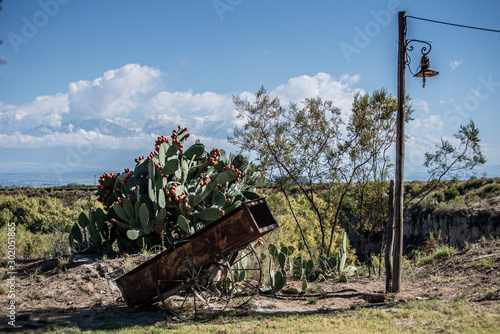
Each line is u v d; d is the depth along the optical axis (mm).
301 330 5625
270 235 11859
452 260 9977
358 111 11773
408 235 39344
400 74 7965
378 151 11820
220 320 6520
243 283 9000
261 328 5793
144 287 7023
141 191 9969
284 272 8594
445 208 36000
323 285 9766
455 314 6152
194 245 6867
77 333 5516
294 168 12242
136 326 6004
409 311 6426
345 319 6246
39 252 10094
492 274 8203
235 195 10672
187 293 7766
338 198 13047
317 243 18766
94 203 18422
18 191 36656
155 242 9945
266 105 11992
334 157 12172
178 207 9648
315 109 12070
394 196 8109
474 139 10961
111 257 9312
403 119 7980
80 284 7812
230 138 12406
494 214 31406
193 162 10727
